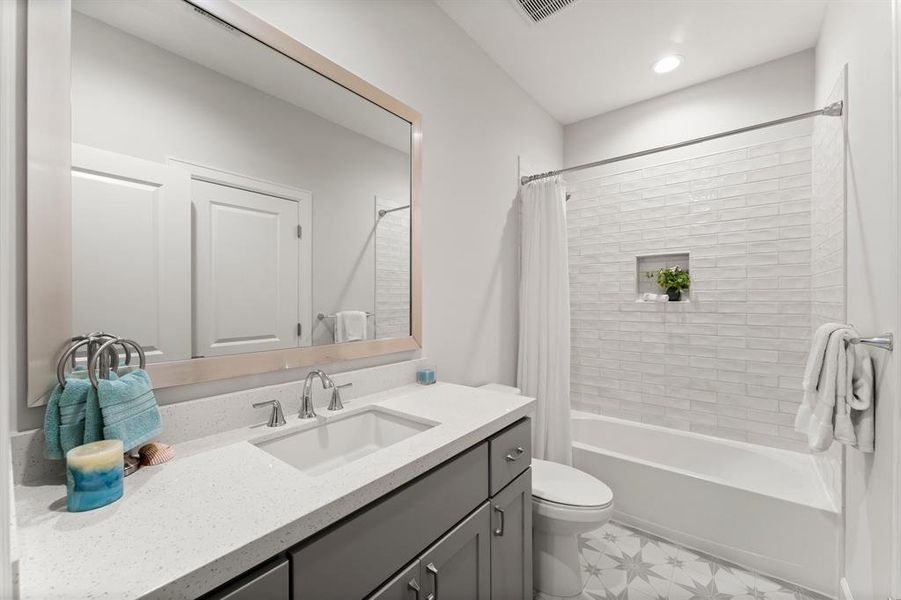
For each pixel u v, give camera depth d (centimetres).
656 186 278
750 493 185
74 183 87
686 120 269
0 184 38
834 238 179
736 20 207
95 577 54
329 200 142
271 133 125
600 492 164
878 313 123
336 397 134
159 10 101
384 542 88
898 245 106
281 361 127
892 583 107
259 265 122
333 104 144
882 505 122
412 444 103
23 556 58
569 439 238
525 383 250
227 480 83
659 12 201
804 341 229
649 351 280
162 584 53
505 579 132
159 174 100
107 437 79
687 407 265
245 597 63
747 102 248
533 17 204
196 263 107
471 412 132
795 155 233
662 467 210
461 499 112
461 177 210
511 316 256
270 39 123
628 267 289
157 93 100
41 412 83
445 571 106
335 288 144
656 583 174
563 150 321
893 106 108
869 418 129
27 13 82
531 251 250
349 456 130
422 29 185
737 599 165
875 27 130
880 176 124
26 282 81
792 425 232
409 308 175
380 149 161
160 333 100
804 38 221
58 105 85
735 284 250
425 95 186
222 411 110
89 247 89
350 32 151
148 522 67
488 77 233
